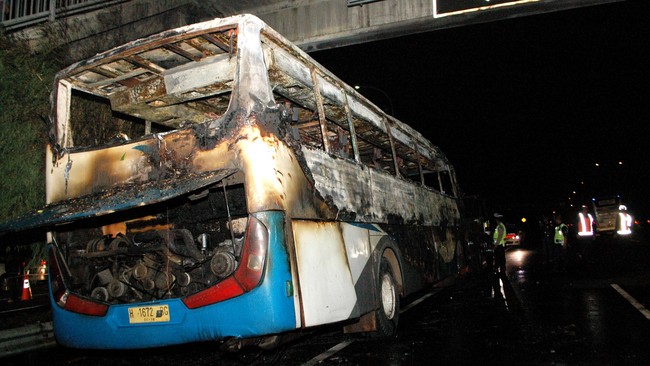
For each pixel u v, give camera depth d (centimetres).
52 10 1095
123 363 623
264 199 429
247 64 459
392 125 859
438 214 1034
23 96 854
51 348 685
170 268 472
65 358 655
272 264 422
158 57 554
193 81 570
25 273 891
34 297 876
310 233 487
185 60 565
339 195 560
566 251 1486
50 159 536
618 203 3459
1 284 902
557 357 551
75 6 1104
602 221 3441
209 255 458
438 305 973
